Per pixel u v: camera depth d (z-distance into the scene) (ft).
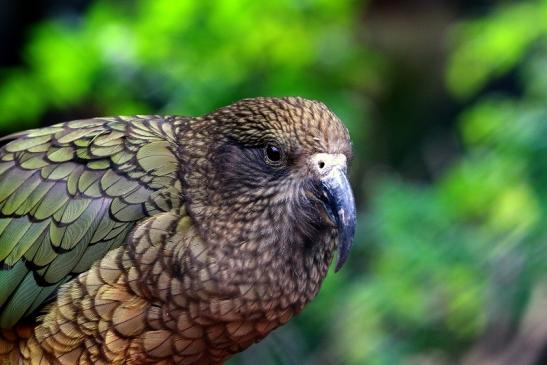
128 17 38.73
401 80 51.85
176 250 21.21
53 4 43.50
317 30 38.86
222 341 22.04
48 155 22.84
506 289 34.12
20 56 42.73
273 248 21.45
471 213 36.73
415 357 36.11
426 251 35.70
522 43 38.11
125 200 21.93
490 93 50.60
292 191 21.34
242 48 36.94
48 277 22.09
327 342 37.81
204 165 21.72
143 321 21.36
